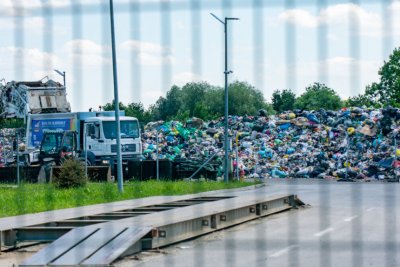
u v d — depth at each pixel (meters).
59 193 36.44
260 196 28.95
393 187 47.47
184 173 53.66
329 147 68.81
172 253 17.67
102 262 15.26
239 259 16.61
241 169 57.91
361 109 75.50
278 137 73.12
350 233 21.20
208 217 21.70
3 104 65.25
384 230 21.81
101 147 54.56
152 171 53.06
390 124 69.56
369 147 67.00
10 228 18.91
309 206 31.06
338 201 33.97
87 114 57.00
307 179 61.41
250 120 78.69
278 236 20.80
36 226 19.83
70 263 15.18
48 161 54.94
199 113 92.25
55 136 55.56
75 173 41.03
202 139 74.62
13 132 69.50
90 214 23.70
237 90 99.00
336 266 15.41
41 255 15.95
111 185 42.84
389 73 109.44
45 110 63.53
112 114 56.91
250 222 24.81
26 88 63.38
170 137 75.38
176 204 27.58
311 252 17.55
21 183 46.44
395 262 15.84
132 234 17.41
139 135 55.53
